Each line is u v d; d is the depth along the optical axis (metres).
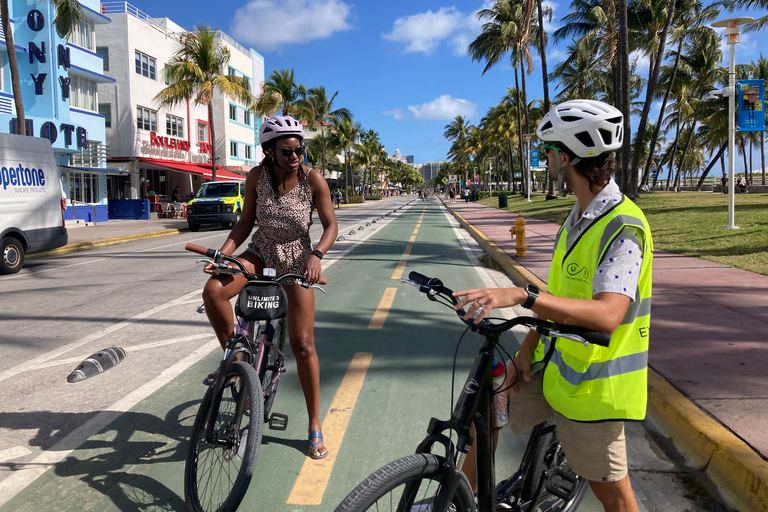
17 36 23.36
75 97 26.94
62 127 24.16
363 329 6.20
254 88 49.47
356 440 3.51
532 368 2.08
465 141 96.81
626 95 21.98
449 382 4.54
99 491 2.96
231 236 3.17
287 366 4.96
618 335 1.76
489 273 10.28
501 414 1.96
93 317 6.98
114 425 3.79
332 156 62.97
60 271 11.21
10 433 3.69
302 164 3.09
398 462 1.65
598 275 1.68
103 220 27.94
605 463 1.84
